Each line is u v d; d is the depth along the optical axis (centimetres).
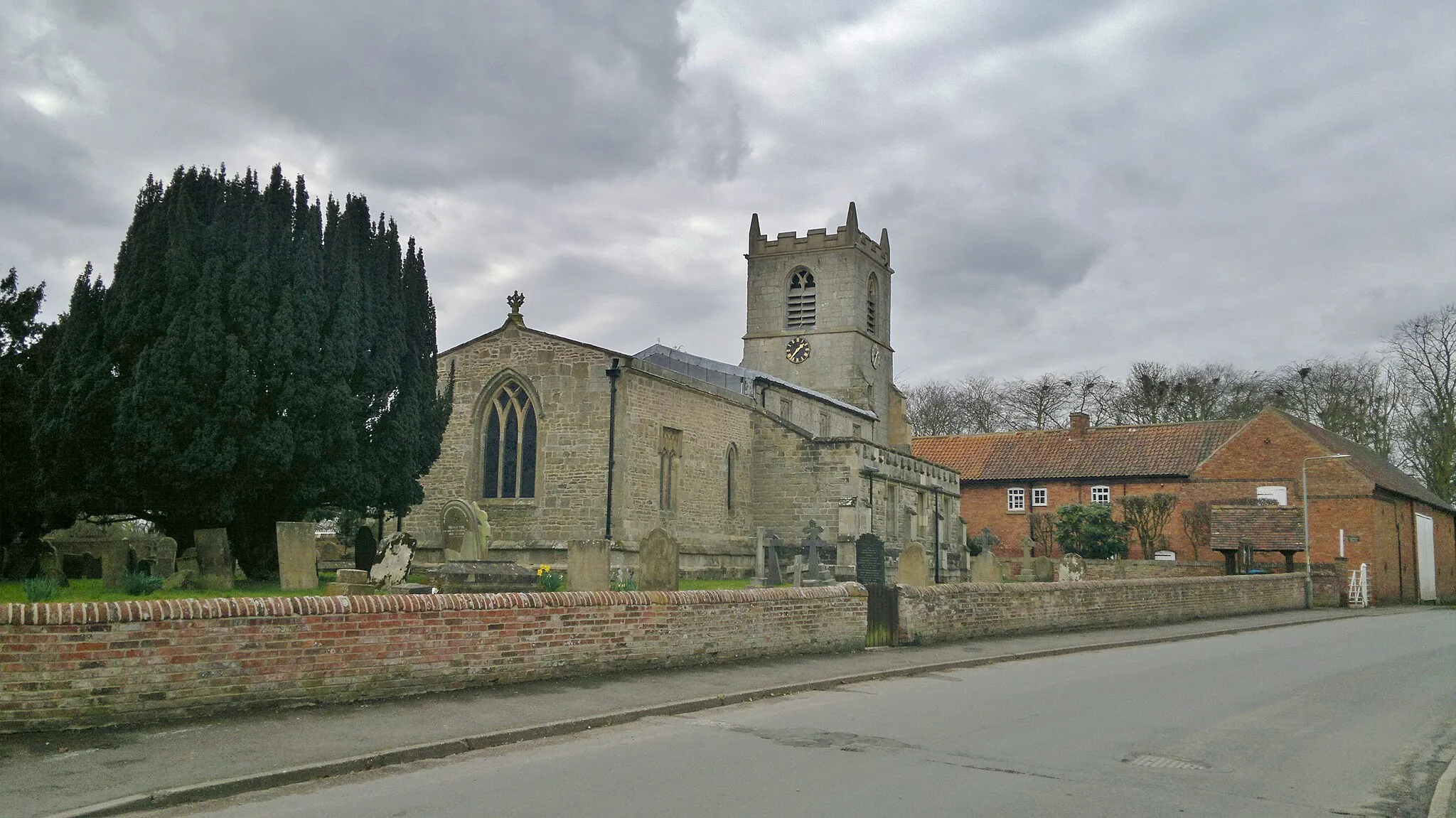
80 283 2548
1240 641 2820
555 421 3462
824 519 4128
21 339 3034
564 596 1605
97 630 1134
